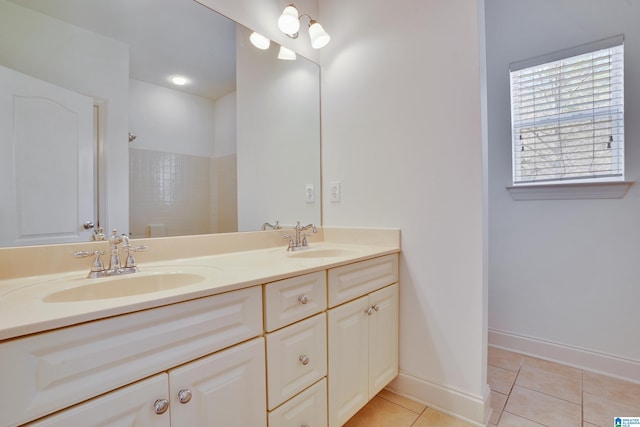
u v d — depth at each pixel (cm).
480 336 136
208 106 144
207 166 144
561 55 185
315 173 190
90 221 109
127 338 65
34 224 97
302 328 104
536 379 171
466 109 139
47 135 100
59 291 81
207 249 139
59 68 103
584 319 181
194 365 75
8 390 52
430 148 149
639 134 164
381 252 145
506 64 205
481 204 135
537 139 198
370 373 138
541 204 194
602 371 175
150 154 126
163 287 101
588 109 180
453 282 143
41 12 99
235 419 83
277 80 172
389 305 152
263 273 97
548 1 189
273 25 170
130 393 64
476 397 136
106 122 114
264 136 166
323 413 112
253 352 88
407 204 157
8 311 60
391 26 162
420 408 149
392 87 162
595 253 178
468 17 138
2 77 92
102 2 113
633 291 167
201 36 141
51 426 55
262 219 165
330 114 190
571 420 137
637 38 163
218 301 80
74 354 58
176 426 71
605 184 170
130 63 120
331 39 189
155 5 127
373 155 170
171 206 132
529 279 199
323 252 159
